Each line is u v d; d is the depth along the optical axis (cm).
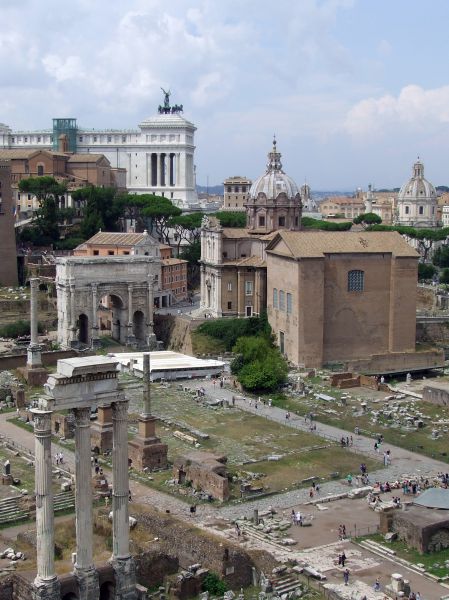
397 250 16575
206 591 6875
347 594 6944
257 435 11825
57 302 18150
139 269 18150
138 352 17300
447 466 10569
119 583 6275
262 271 18312
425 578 7381
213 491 9431
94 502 8938
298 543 8125
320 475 10206
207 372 15325
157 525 7719
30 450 10950
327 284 16125
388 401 13725
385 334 16662
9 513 8812
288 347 16350
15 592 6269
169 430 12038
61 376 5906
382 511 8606
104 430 10931
